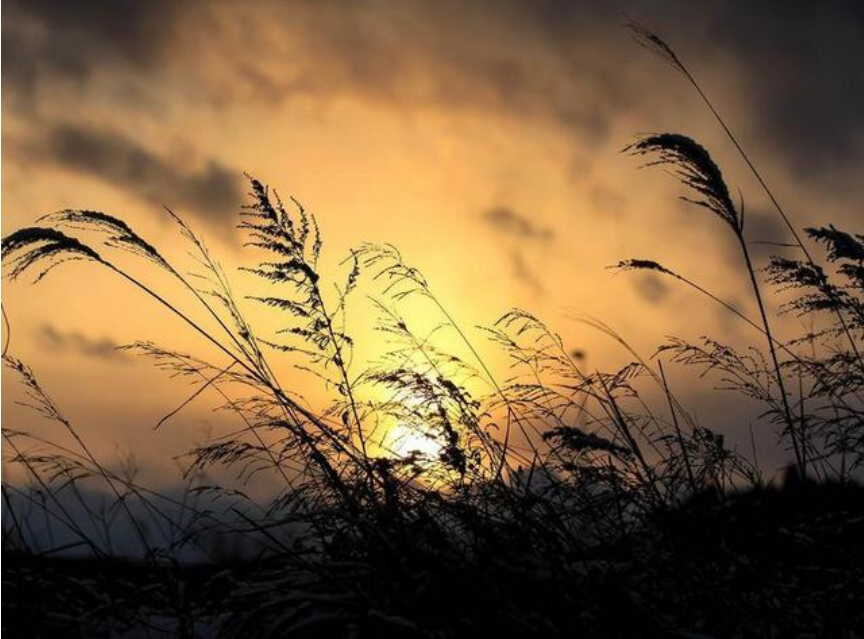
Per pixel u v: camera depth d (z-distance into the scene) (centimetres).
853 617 392
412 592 377
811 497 470
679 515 424
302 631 375
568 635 360
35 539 458
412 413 470
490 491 437
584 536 432
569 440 430
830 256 518
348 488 437
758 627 397
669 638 362
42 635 405
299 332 491
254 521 442
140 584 446
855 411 488
